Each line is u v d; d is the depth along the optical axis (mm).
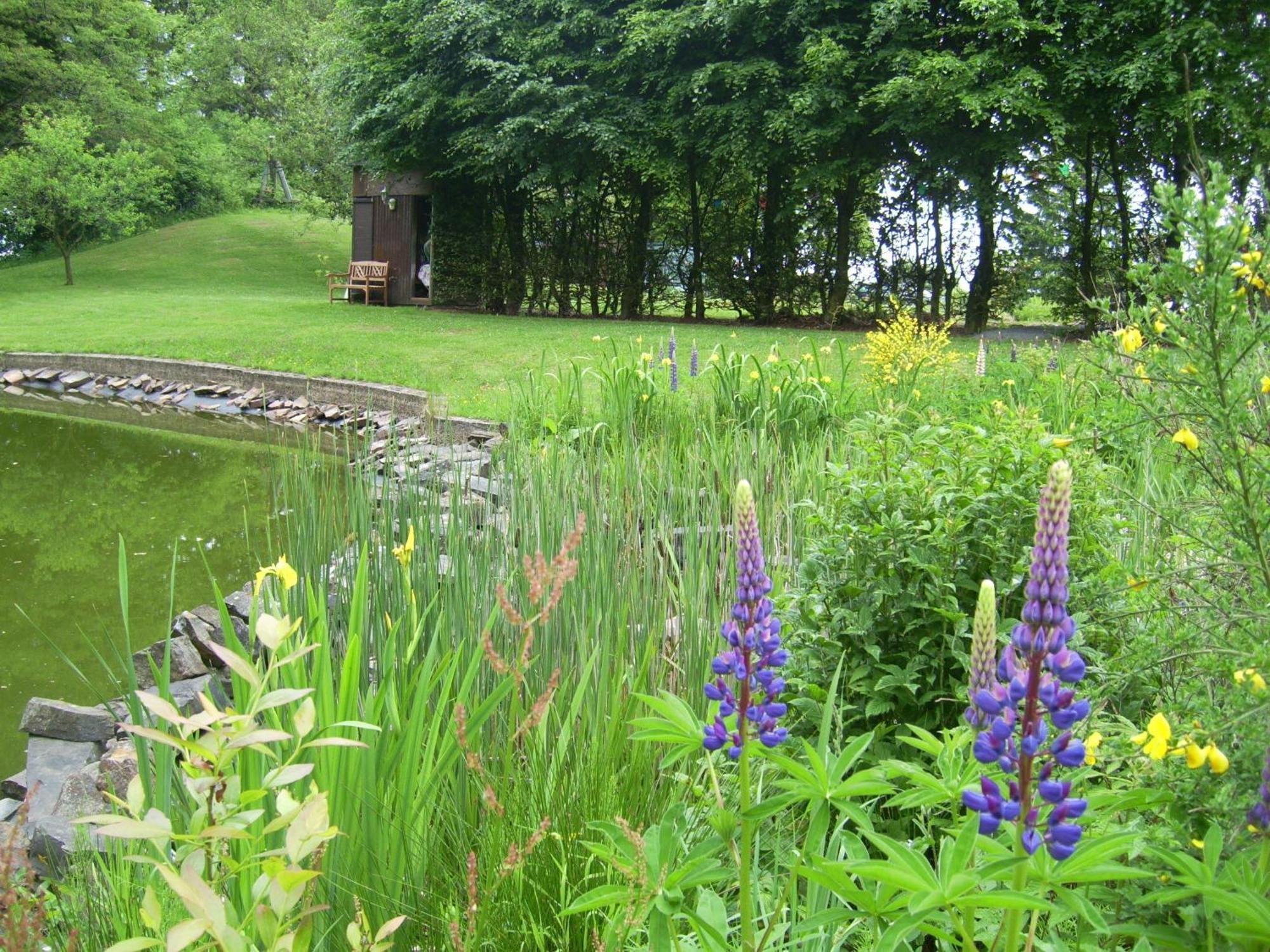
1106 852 1622
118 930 2369
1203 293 2168
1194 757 2010
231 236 42250
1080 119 16391
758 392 8531
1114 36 15719
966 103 15500
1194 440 2771
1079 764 1519
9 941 1847
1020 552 3496
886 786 1846
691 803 2955
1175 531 3201
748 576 1860
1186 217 2146
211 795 1848
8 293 30641
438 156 23672
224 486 10945
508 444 6520
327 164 35719
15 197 31328
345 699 2531
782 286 21188
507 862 2074
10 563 8195
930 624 3359
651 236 23453
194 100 46156
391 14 22766
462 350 16391
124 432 14297
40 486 11008
